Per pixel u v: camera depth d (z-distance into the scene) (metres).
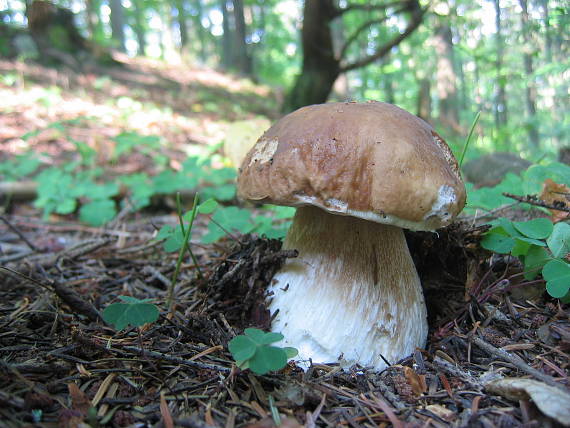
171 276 0.35
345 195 0.19
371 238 0.23
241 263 0.26
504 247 0.24
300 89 1.11
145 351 0.21
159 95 1.36
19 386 0.19
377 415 0.19
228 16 2.90
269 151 0.22
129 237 0.48
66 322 0.25
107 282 0.34
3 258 0.38
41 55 1.34
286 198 0.21
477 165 0.59
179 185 0.55
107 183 0.57
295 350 0.20
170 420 0.17
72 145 0.78
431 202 0.20
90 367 0.21
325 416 0.19
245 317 0.25
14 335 0.23
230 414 0.18
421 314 0.24
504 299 0.27
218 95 1.60
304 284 0.23
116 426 0.17
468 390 0.20
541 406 0.16
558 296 0.21
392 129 0.20
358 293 0.22
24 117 0.88
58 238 0.48
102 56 1.55
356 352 0.22
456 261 0.27
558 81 0.62
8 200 0.57
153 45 4.45
